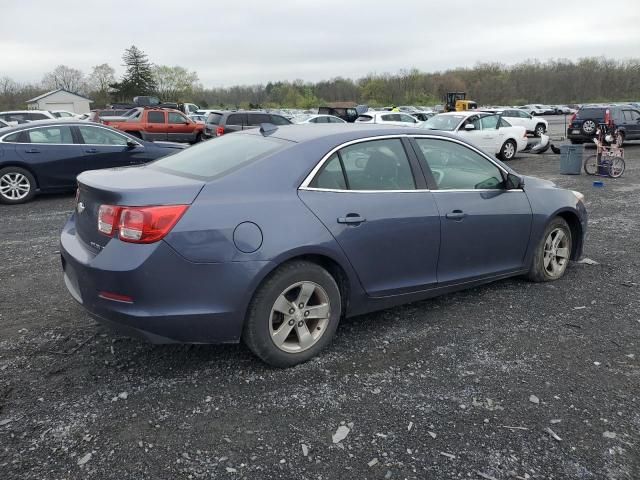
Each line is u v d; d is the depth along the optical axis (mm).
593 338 3885
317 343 3494
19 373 3322
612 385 3242
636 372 3402
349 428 2799
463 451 2629
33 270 5438
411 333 3936
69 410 2934
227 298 3084
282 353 3348
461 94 47688
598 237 6949
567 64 102750
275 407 2980
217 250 3035
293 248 3223
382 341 3803
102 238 3094
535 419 2887
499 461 2561
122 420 2850
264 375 3322
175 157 4020
